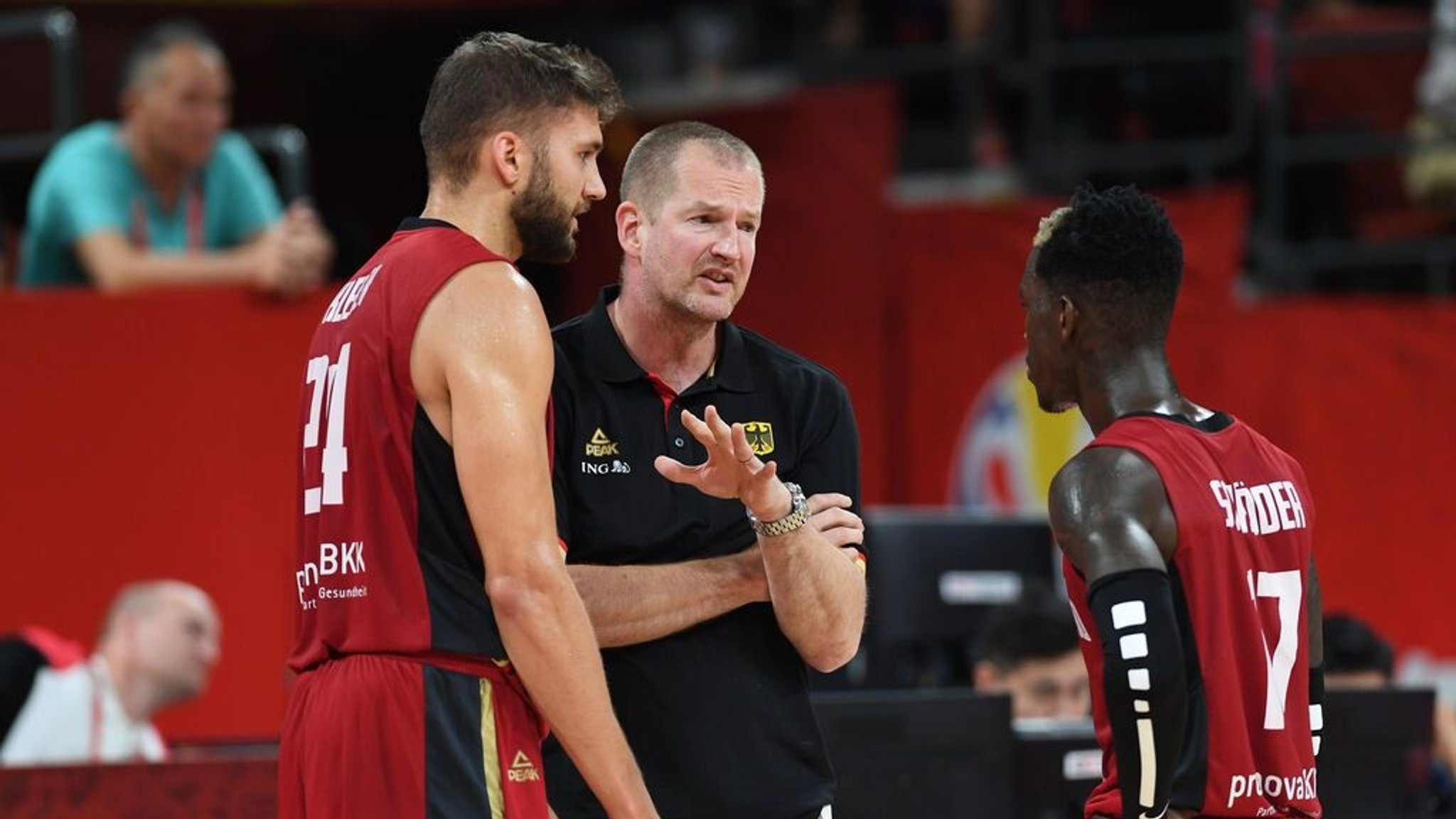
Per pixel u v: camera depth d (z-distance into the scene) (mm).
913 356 36875
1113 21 41938
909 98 44375
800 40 45438
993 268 36562
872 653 23953
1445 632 35094
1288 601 12617
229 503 24938
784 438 14836
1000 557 24719
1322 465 35219
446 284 12828
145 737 23156
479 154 13320
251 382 25141
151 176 27141
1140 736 11875
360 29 44156
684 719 14219
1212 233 35594
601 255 40125
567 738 12539
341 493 12922
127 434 24719
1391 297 41344
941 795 18438
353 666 12766
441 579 12742
